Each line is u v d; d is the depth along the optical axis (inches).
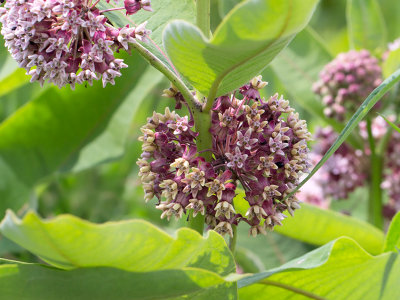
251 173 23.1
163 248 21.2
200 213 23.6
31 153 33.9
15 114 33.3
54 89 33.4
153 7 24.7
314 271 23.9
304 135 23.6
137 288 22.0
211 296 22.7
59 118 33.8
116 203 39.8
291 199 23.4
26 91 38.9
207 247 22.0
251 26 20.4
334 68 32.0
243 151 23.0
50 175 33.9
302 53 34.2
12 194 33.8
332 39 50.5
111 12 24.0
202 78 22.3
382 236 29.0
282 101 23.6
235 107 23.4
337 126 33.0
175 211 22.9
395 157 32.8
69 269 21.5
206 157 23.3
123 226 20.4
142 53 22.8
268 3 19.9
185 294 22.5
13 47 22.2
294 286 24.5
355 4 34.6
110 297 22.1
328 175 33.7
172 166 22.9
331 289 24.5
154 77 34.0
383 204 34.1
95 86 33.7
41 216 37.7
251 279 23.2
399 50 31.3
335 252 23.3
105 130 34.2
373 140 31.9
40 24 21.9
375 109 31.4
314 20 53.4
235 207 25.2
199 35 20.8
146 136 23.4
